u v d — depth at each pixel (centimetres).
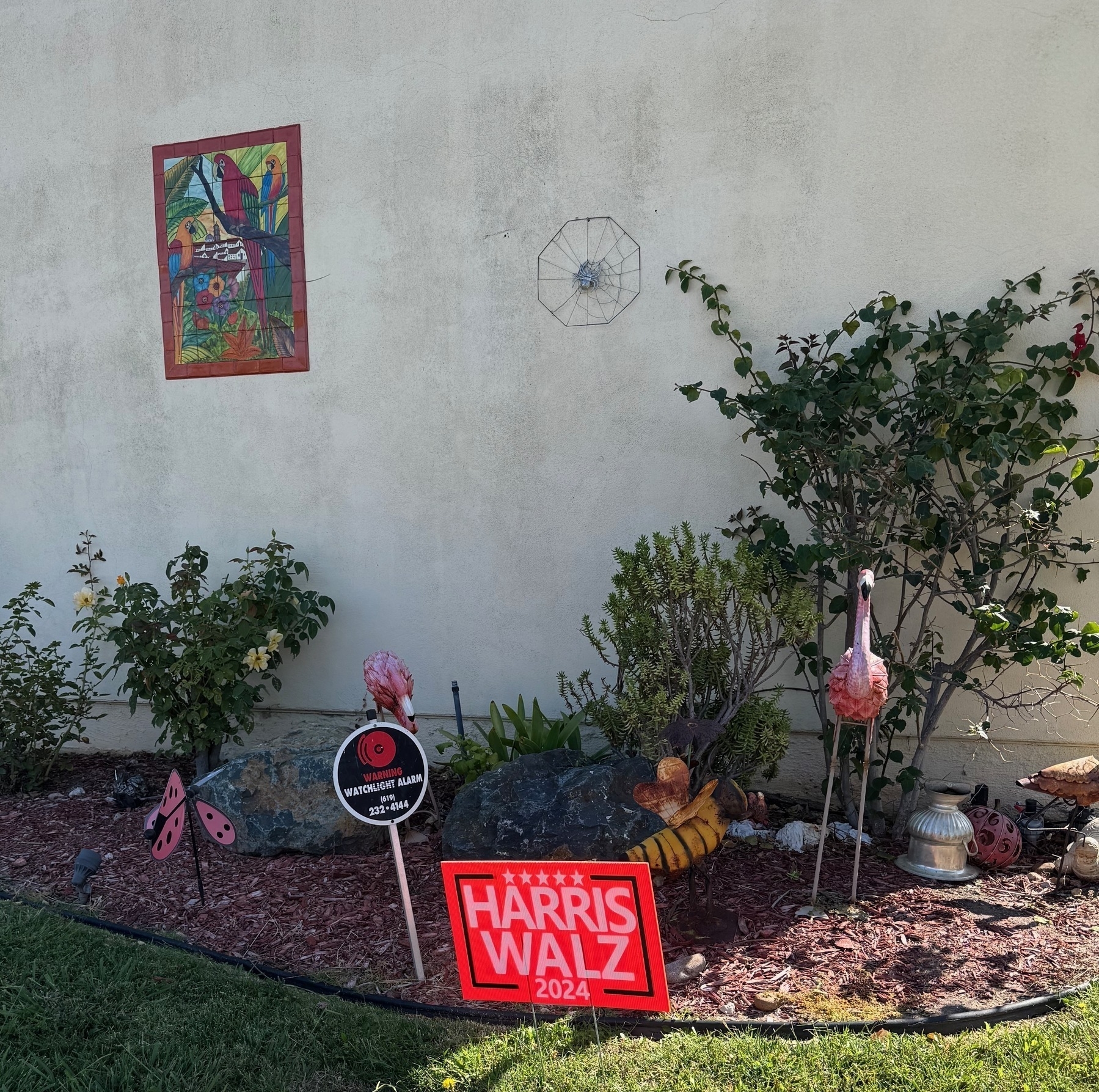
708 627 460
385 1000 329
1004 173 469
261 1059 297
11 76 659
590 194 538
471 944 282
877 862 436
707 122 513
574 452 549
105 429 655
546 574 559
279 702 618
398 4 569
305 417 606
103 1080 288
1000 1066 281
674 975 336
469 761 497
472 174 561
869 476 434
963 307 479
